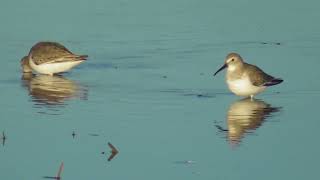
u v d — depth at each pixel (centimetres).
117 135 1614
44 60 2098
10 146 1559
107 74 2102
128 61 2222
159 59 2238
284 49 2302
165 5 2792
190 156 1498
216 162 1467
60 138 1599
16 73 2131
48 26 2522
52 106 1817
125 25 2558
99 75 2095
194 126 1672
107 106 1811
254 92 1872
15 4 2758
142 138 1596
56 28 2508
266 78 1870
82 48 2322
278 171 1420
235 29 2527
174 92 1922
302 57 2208
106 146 1555
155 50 2322
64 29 2497
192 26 2559
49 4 2772
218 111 1775
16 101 1861
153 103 1834
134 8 2750
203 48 2336
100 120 1709
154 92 1922
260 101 1856
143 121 1705
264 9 2744
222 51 2302
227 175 1405
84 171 1427
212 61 2205
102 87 1977
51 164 1464
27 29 2483
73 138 1599
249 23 2591
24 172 1425
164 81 2020
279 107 1803
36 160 1484
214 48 2336
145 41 2408
